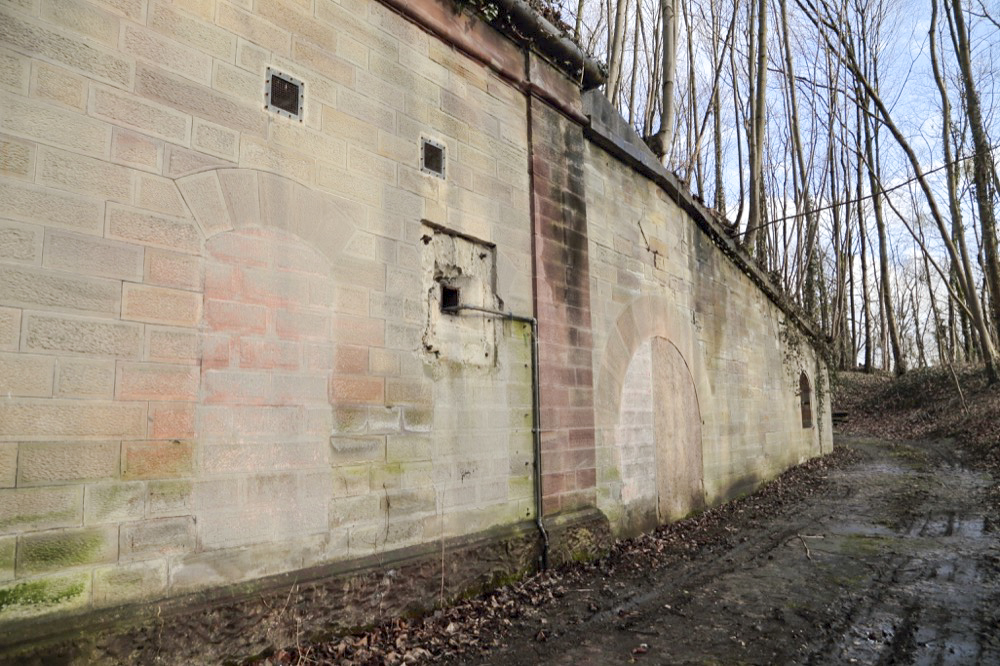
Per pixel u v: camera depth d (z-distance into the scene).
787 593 5.68
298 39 4.45
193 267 3.74
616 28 12.18
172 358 3.60
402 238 5.05
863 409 27.30
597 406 7.17
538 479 6.12
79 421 3.22
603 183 7.81
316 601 4.15
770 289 13.29
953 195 21.78
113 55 3.49
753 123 15.70
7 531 2.97
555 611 5.17
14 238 3.07
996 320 20.02
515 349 6.06
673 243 9.42
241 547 3.85
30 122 3.16
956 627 4.77
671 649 4.45
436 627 4.68
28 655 2.94
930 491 11.15
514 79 6.38
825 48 22.16
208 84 3.91
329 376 4.41
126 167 3.49
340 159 4.64
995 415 17.89
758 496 11.06
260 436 3.98
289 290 4.22
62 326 3.19
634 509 7.72
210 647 3.61
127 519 3.37
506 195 6.16
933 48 21.00
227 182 3.94
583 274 7.05
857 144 26.56
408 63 5.28
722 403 10.65
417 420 5.02
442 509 5.16
